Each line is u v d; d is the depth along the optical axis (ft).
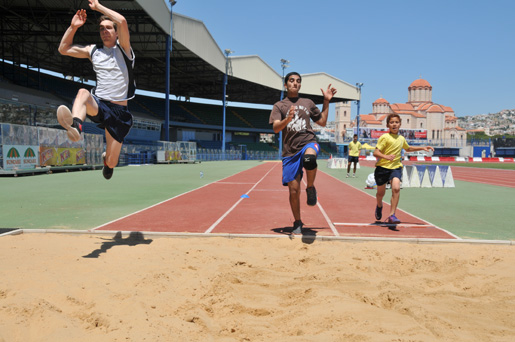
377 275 12.13
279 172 81.66
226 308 9.23
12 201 30.27
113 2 102.68
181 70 183.83
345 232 18.89
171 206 27.99
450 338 7.49
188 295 10.03
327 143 283.59
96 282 10.50
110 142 13.51
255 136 261.65
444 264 13.39
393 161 20.68
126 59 13.43
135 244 16.14
